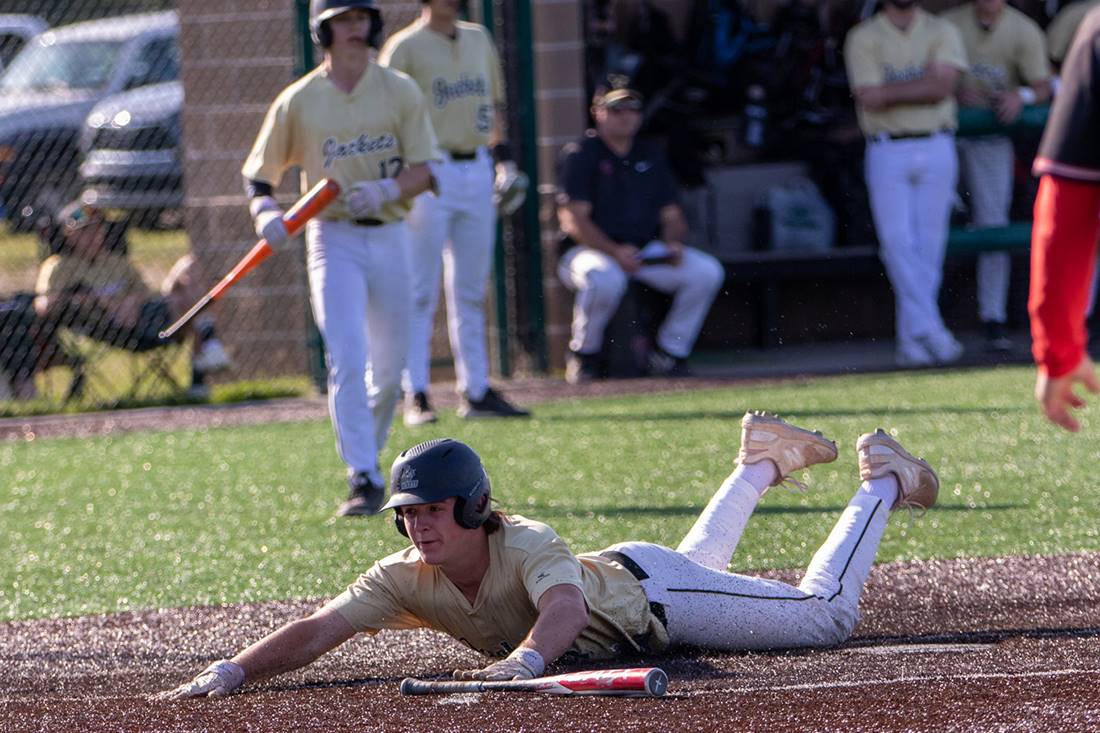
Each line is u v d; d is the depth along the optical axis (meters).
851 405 30.83
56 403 35.53
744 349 40.91
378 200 21.22
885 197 35.88
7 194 50.94
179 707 12.05
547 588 12.32
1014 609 15.92
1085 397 30.64
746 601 13.61
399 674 13.97
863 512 14.78
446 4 28.22
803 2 41.25
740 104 41.69
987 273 38.06
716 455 26.22
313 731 10.72
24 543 22.03
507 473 25.31
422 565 12.94
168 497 24.98
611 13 40.06
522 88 36.72
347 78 21.64
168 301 35.62
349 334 21.98
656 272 35.75
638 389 34.53
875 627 15.20
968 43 37.56
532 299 37.44
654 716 10.51
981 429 27.62
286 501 24.05
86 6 66.31
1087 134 8.45
